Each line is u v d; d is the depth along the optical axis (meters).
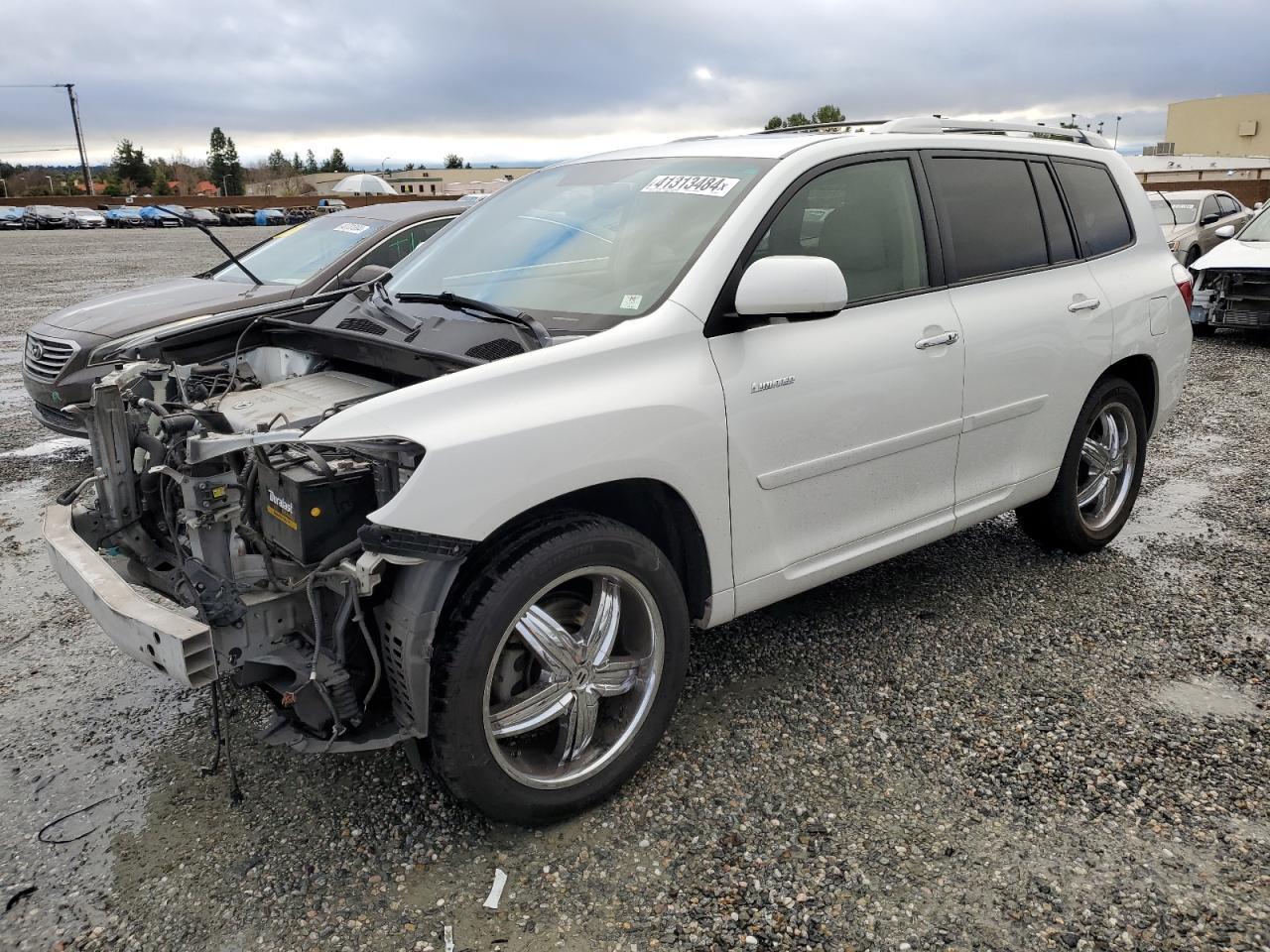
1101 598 4.39
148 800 3.05
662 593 2.95
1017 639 4.01
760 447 3.16
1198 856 2.70
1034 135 4.61
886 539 3.72
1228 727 3.34
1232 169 47.41
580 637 2.91
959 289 3.88
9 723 3.52
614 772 2.95
